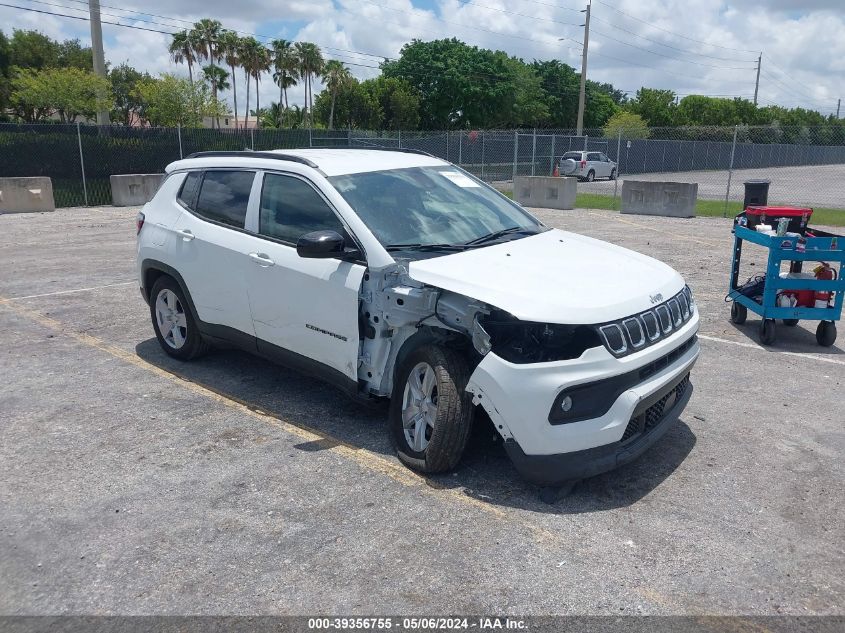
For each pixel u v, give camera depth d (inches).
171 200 237.9
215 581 129.5
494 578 129.6
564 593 125.4
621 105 2859.3
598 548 138.6
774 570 132.1
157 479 166.7
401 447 173.0
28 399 216.2
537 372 145.0
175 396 218.2
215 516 150.7
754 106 2667.3
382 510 152.4
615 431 147.9
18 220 669.9
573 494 159.3
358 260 175.8
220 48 2370.8
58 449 182.5
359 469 171.0
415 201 195.0
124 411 206.7
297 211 195.2
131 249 490.6
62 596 126.0
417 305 163.2
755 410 208.5
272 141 1040.2
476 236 190.1
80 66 2042.3
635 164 1636.3
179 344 245.8
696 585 127.6
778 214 290.0
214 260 213.9
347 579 129.6
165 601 124.3
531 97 2261.3
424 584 128.0
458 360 160.9
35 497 159.2
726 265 428.1
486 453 178.9
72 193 832.3
